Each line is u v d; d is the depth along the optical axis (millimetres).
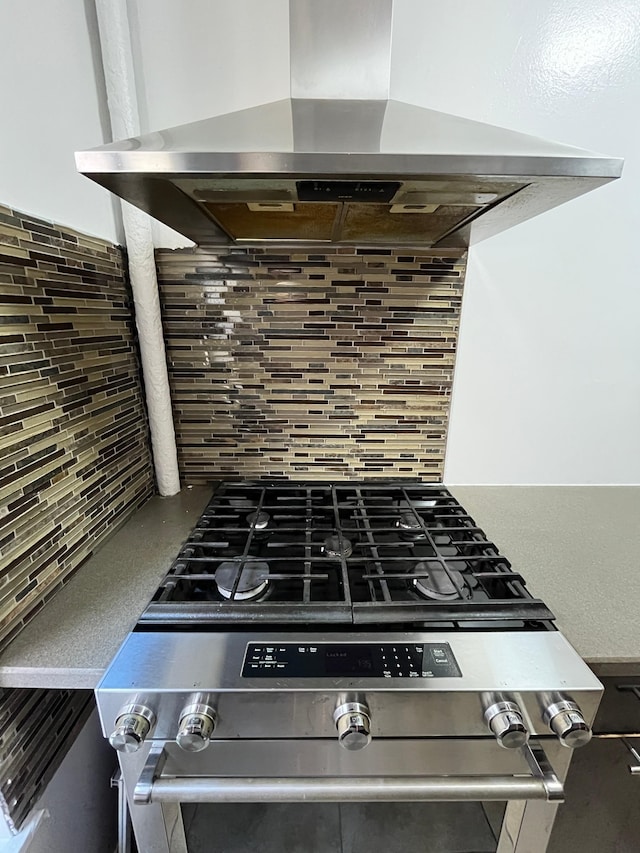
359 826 753
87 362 872
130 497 1063
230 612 704
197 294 1065
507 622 702
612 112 992
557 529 1043
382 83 808
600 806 794
